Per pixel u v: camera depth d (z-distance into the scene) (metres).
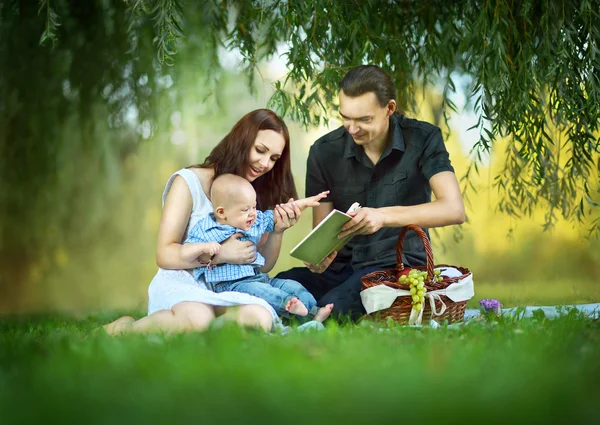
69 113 11.07
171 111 10.97
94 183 12.00
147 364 3.32
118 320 5.60
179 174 6.00
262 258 5.99
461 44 8.77
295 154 19.92
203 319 5.34
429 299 5.71
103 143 11.53
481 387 2.86
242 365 3.28
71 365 3.38
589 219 11.02
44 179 11.60
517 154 8.76
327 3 8.01
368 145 6.67
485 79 7.68
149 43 10.11
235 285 5.77
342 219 5.68
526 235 19.03
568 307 7.22
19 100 10.90
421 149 6.61
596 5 7.74
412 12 9.38
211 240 5.77
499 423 2.44
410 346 3.98
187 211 5.93
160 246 5.77
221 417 2.48
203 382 2.96
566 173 8.95
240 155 5.98
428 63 9.45
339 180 6.88
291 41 8.05
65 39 10.46
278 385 2.88
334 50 8.48
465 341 4.31
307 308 5.91
